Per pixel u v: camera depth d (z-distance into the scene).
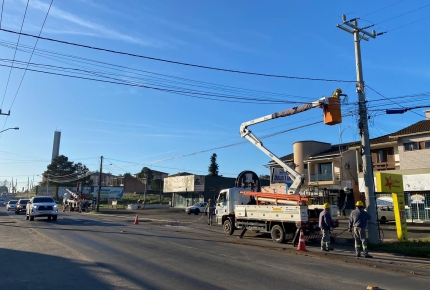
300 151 45.06
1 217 33.28
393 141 34.41
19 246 13.43
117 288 7.46
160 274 8.79
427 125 32.38
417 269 10.15
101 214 44.00
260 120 18.23
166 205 68.38
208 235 18.73
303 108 15.78
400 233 16.25
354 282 8.23
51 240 15.22
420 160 31.23
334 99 14.39
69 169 90.94
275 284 7.93
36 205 28.09
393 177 16.73
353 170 41.31
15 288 7.52
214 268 9.61
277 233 15.89
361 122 16.09
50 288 7.51
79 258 10.90
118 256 11.32
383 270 9.80
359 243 12.32
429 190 29.12
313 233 15.03
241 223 18.17
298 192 16.72
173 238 16.59
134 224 26.36
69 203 55.09
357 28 17.16
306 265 10.28
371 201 15.46
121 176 106.31
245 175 20.48
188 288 7.49
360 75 16.64
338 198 40.66
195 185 61.25
